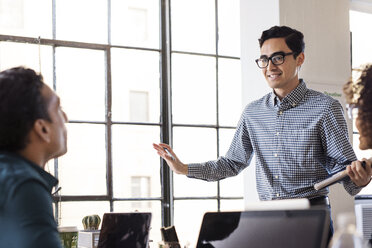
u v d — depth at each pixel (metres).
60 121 1.48
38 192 1.29
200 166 2.82
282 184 2.69
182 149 14.94
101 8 24.64
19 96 1.40
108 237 2.30
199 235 1.58
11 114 1.39
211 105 4.56
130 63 28.81
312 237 1.27
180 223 4.73
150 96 29.34
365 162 2.20
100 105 26.19
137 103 29.25
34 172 1.34
